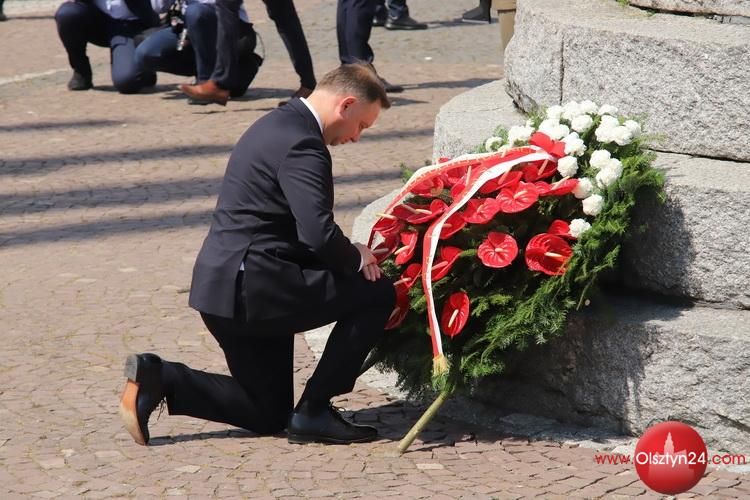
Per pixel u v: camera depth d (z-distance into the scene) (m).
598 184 5.73
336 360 5.75
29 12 21.50
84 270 8.59
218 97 13.64
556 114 6.13
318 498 5.19
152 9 14.66
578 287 5.77
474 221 5.72
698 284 5.84
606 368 5.88
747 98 5.94
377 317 5.75
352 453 5.74
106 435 5.89
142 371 5.66
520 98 7.22
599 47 6.38
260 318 5.61
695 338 5.60
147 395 5.69
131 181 10.95
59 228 9.60
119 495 5.21
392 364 6.19
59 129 12.90
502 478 5.44
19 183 10.88
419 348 6.02
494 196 5.91
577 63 6.52
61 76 15.84
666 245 5.88
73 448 5.72
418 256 6.01
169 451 5.72
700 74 6.02
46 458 5.61
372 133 12.59
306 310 5.64
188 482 5.35
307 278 5.62
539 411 6.15
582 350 5.94
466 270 5.86
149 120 13.29
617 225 5.67
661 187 5.79
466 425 6.15
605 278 6.14
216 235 5.68
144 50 14.12
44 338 7.27
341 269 5.62
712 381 5.61
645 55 6.18
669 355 5.68
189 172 11.24
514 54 7.31
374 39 18.14
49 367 6.80
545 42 6.78
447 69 15.92
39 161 11.63
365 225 7.23
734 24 6.45
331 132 5.71
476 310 5.73
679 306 5.95
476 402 6.31
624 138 5.83
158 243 9.23
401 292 5.94
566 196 5.82
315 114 5.66
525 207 5.65
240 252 5.58
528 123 6.29
